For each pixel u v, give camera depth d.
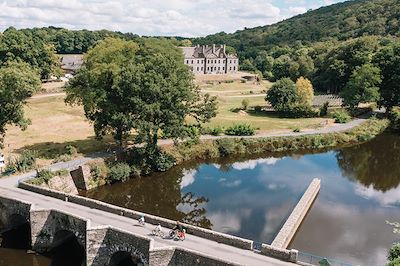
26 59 133.50
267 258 36.28
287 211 56.66
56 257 43.19
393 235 49.94
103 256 40.22
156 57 68.88
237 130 91.38
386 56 119.69
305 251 45.16
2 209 48.25
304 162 81.25
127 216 44.69
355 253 45.16
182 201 60.34
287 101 114.94
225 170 75.00
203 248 37.78
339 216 55.19
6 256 42.97
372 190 66.12
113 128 70.56
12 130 86.12
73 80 73.50
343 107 121.25
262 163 79.94
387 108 117.62
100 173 64.25
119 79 65.69
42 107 109.69
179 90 67.50
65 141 78.69
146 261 37.84
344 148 91.81
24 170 60.50
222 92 152.62
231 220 53.47
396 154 87.62
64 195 49.25
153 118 67.56
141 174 69.88
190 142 81.25
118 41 77.06
